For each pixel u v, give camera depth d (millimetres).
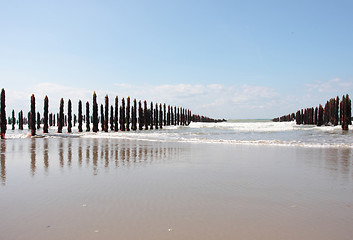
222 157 12164
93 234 3777
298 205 5156
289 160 11180
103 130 46906
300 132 35156
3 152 14273
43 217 4445
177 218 4402
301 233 3842
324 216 4543
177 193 5945
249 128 52125
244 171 8680
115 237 3686
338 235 3766
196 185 6738
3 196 5723
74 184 6824
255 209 4898
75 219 4348
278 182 7121
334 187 6594
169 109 63875
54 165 9930
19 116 65312
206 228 4008
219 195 5832
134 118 47938
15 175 8016
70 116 38156
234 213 4668
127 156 12555
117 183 6938
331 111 50312
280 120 107875
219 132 39281
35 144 19594
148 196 5711
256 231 3906
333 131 35156
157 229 3949
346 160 11117
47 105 33844
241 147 16844
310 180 7379
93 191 6102
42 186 6613
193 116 89062
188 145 18375
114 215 4535
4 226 4082
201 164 10156
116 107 43906
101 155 12930
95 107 40844
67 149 15844
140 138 26562
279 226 4102
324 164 10125
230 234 3791
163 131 44344
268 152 14078
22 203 5219
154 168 9258
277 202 5344
